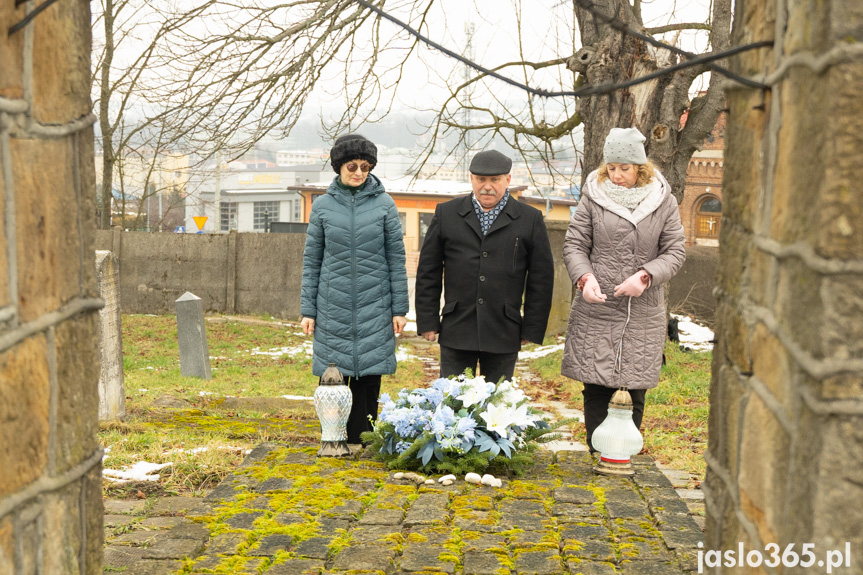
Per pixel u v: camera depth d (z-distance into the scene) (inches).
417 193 1509.6
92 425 75.3
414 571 118.0
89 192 74.0
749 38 67.6
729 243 72.7
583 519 144.4
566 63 389.7
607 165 190.1
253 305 750.5
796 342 50.9
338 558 122.6
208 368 438.6
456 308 200.7
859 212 45.9
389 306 207.5
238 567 119.6
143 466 188.9
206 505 151.8
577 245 189.9
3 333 57.2
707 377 356.5
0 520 56.8
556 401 359.6
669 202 187.9
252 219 2406.5
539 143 466.9
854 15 45.8
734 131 71.9
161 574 117.4
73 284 70.4
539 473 180.4
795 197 52.4
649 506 152.5
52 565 65.9
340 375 195.2
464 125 481.4
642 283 180.4
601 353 185.8
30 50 61.4
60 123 67.1
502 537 133.7
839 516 46.0
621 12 369.4
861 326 46.1
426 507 148.9
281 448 201.9
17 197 59.5
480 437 178.9
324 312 204.5
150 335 621.9
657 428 269.9
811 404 47.5
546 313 200.7
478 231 199.6
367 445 205.5
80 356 72.2
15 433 59.6
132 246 761.0
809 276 49.0
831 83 46.1
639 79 63.4
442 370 204.5
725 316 73.0
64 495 68.6
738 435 66.5
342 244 201.9
